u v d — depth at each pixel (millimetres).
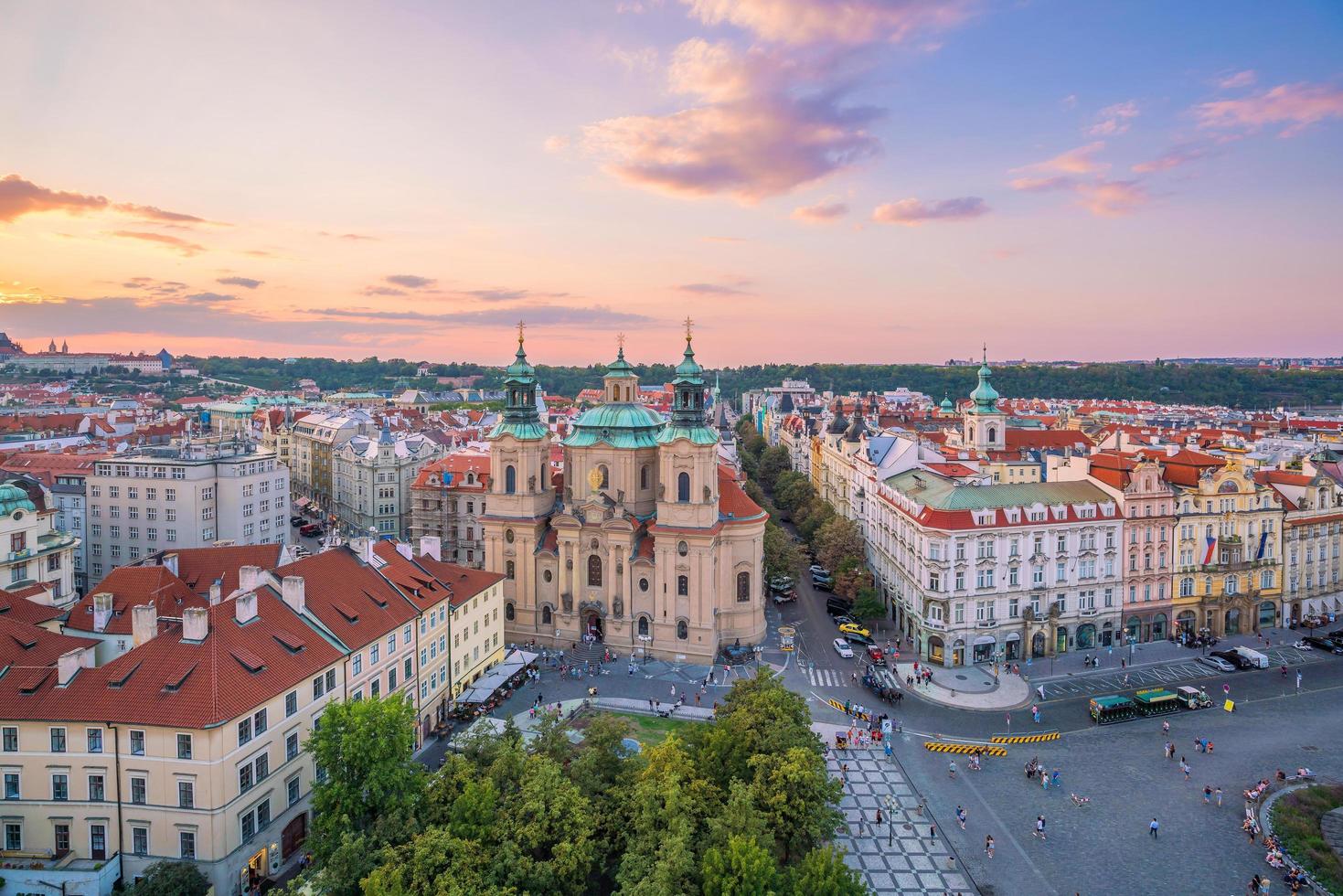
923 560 134250
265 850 78312
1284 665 130875
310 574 97500
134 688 74938
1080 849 83812
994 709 116875
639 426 148750
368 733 69875
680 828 65438
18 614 94312
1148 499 138250
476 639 123062
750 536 142125
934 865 81188
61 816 74375
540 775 70250
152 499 177125
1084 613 137500
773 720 82750
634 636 140125
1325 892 76812
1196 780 97375
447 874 60562
